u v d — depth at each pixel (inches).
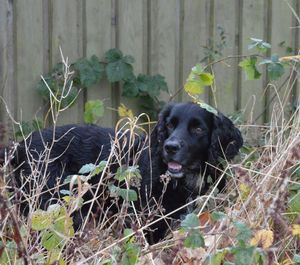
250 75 351.3
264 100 500.7
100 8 467.8
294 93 492.4
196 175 363.3
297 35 510.6
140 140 365.7
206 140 365.1
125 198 269.1
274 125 366.3
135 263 245.4
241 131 411.8
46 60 461.1
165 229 351.6
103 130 383.6
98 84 472.1
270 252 240.8
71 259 250.2
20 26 450.0
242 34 500.4
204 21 492.1
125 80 466.6
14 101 452.8
